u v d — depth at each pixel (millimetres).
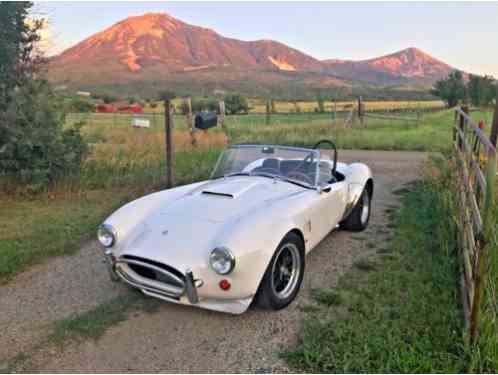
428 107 49938
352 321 3246
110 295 3906
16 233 5625
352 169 5586
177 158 10625
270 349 3020
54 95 8180
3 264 4484
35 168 7684
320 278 4148
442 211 5773
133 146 11742
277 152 4691
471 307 3047
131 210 3855
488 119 21344
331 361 2807
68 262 4723
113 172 9391
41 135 7660
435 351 2826
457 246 4496
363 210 5664
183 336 3205
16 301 3818
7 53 7684
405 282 3912
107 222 3646
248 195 3977
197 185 4633
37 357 2979
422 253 4594
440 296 3562
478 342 2848
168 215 3693
